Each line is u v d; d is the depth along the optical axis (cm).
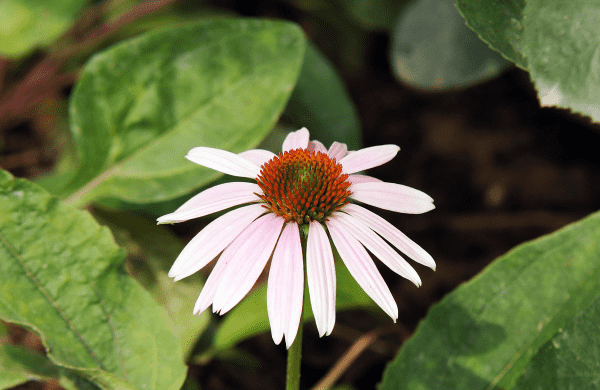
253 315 57
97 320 53
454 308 55
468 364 54
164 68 61
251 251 49
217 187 51
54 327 53
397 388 54
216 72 62
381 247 49
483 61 66
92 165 61
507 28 53
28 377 53
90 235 54
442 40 67
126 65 61
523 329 54
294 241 49
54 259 54
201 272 65
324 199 50
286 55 62
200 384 64
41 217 54
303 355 66
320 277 48
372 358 66
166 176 61
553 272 54
